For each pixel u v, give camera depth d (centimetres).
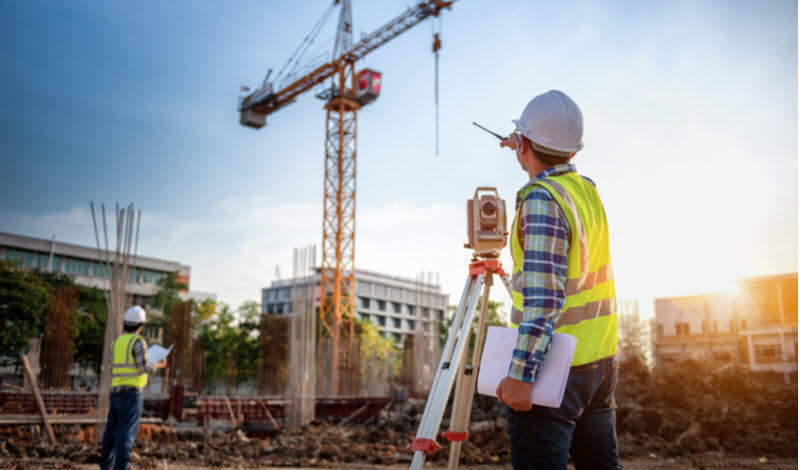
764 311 2533
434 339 2239
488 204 225
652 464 728
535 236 167
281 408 1636
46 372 1523
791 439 832
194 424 1448
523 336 161
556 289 164
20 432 998
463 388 228
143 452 823
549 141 191
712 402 986
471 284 230
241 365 4491
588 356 175
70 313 1595
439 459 827
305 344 1523
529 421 170
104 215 992
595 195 195
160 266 6912
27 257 5859
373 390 2359
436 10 4697
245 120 5631
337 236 4847
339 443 1022
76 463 718
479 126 215
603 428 187
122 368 494
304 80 5281
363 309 10100
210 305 4978
